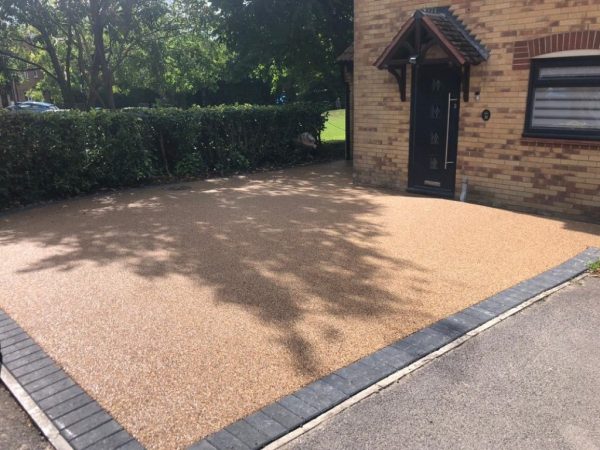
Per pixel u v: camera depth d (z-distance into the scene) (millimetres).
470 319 4352
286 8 14750
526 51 7590
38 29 16953
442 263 5672
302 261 5812
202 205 8852
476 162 8539
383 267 5582
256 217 7820
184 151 12031
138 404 3314
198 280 5320
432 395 3365
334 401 3297
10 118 9164
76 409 3281
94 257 6156
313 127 14266
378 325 4285
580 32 7023
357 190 9875
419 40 8227
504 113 8023
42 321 4496
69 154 9930
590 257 5781
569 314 4453
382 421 3129
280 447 2928
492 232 6781
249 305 4703
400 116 9492
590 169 7254
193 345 4020
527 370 3631
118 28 17719
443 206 8172
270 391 3420
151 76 24859
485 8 7949
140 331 4262
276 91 22984
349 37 15789
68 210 8898
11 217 8547
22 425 3229
